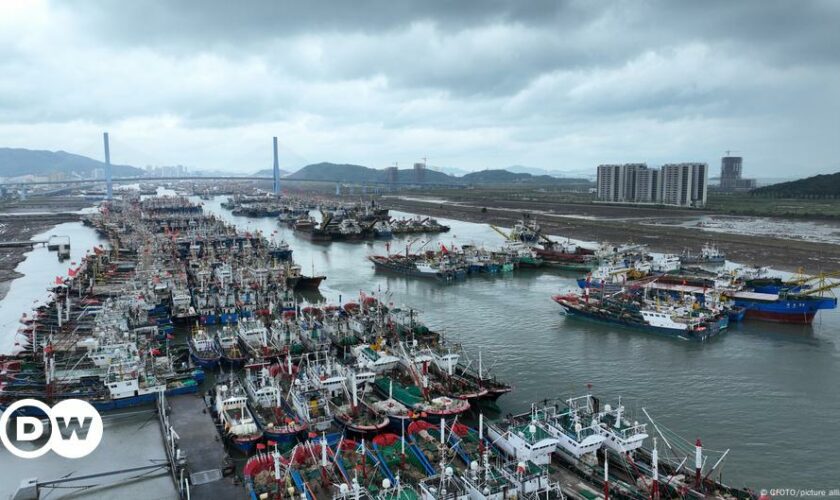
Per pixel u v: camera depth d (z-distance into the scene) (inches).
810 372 4173.2
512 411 3540.8
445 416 3289.9
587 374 4143.7
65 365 4025.6
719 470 2839.6
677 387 3897.6
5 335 5462.6
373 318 4864.7
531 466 2544.3
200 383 3976.4
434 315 5861.2
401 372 3939.5
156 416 3410.4
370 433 3142.2
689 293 6230.3
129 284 6638.8
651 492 2401.6
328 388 3540.8
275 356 4281.5
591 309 5575.8
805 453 3006.9
